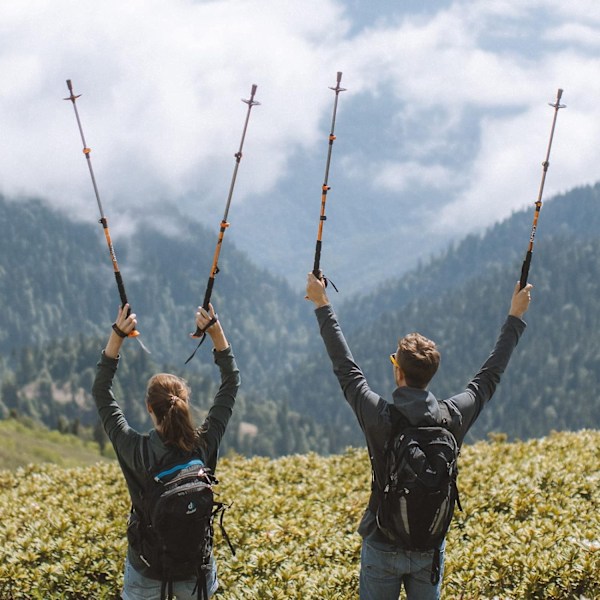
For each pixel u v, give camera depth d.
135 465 5.89
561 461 13.29
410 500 5.46
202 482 5.80
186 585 5.95
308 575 9.08
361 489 12.98
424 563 5.83
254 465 15.08
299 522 10.80
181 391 6.00
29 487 14.21
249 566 9.22
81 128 6.31
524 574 8.51
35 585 9.17
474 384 6.28
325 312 6.32
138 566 5.99
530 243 6.61
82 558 9.50
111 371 6.18
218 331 6.47
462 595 8.40
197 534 5.75
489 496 11.38
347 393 5.99
